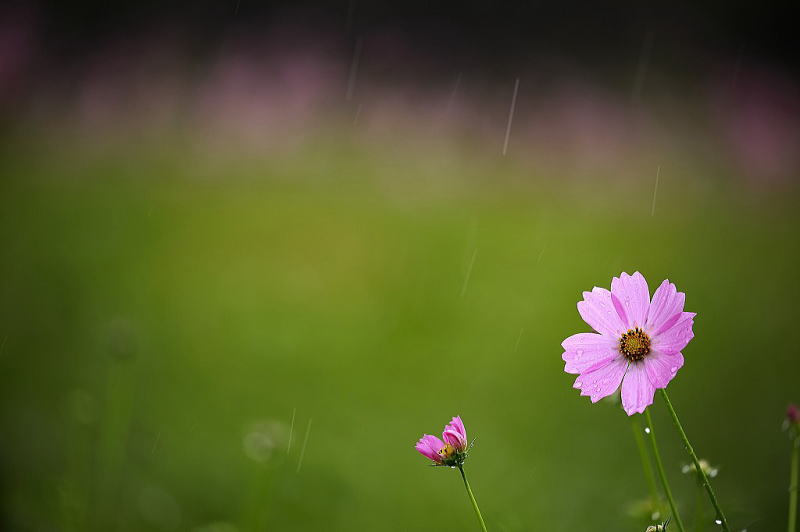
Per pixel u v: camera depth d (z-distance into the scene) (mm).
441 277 4465
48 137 6266
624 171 6410
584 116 7414
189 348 3551
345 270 4594
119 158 6070
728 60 9906
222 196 5648
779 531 2180
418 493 2490
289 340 3707
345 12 9695
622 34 10273
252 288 4273
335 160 6141
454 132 6582
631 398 1481
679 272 4703
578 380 1498
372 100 7426
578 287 4398
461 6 10258
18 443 2539
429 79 9055
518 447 2781
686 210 6059
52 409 2795
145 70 7531
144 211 5098
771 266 4855
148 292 4074
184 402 3070
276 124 6492
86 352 3338
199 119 6461
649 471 1616
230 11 9234
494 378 3402
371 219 5309
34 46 7910
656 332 1490
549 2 10359
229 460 2633
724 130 7379
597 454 2691
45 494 2207
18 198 5211
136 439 2727
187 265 4504
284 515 2350
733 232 5621
